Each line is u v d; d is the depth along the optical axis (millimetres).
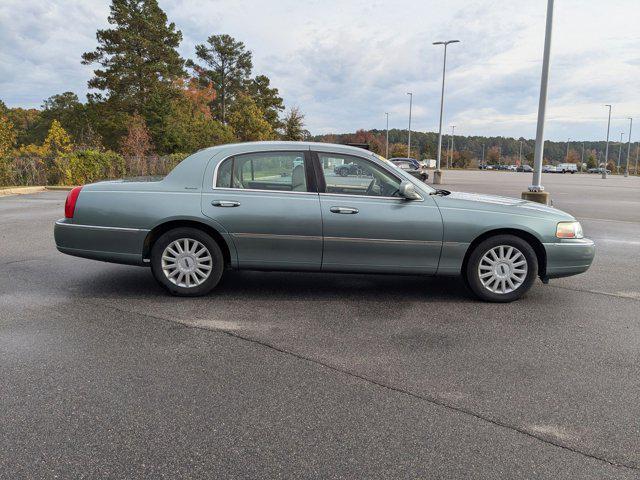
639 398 3355
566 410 3184
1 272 6574
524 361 3953
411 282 6430
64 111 70062
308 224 5336
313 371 3707
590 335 4566
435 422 3016
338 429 2918
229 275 6645
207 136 46000
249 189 5441
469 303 5539
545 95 13805
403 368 3789
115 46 47500
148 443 2742
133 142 36344
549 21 13555
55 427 2877
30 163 22859
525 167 103812
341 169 5492
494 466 2590
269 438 2814
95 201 5430
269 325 4703
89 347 4078
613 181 51125
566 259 5516
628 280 6746
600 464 2623
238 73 72438
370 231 5352
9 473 2463
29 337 4277
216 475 2482
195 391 3354
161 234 5566
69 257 7559
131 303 5312
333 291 5938
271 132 59250
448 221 5387
